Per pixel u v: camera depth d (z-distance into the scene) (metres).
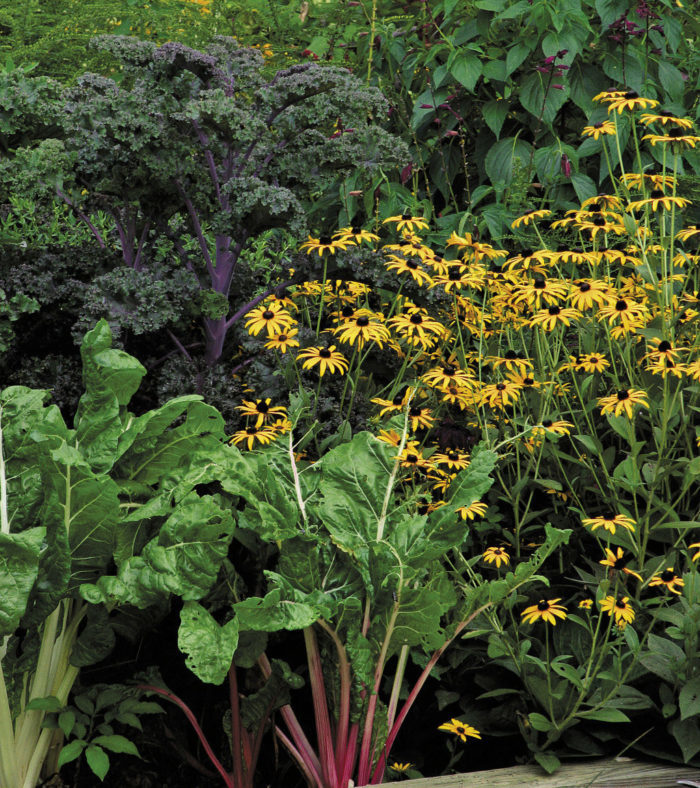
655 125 3.72
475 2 3.78
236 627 1.79
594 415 2.93
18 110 2.62
